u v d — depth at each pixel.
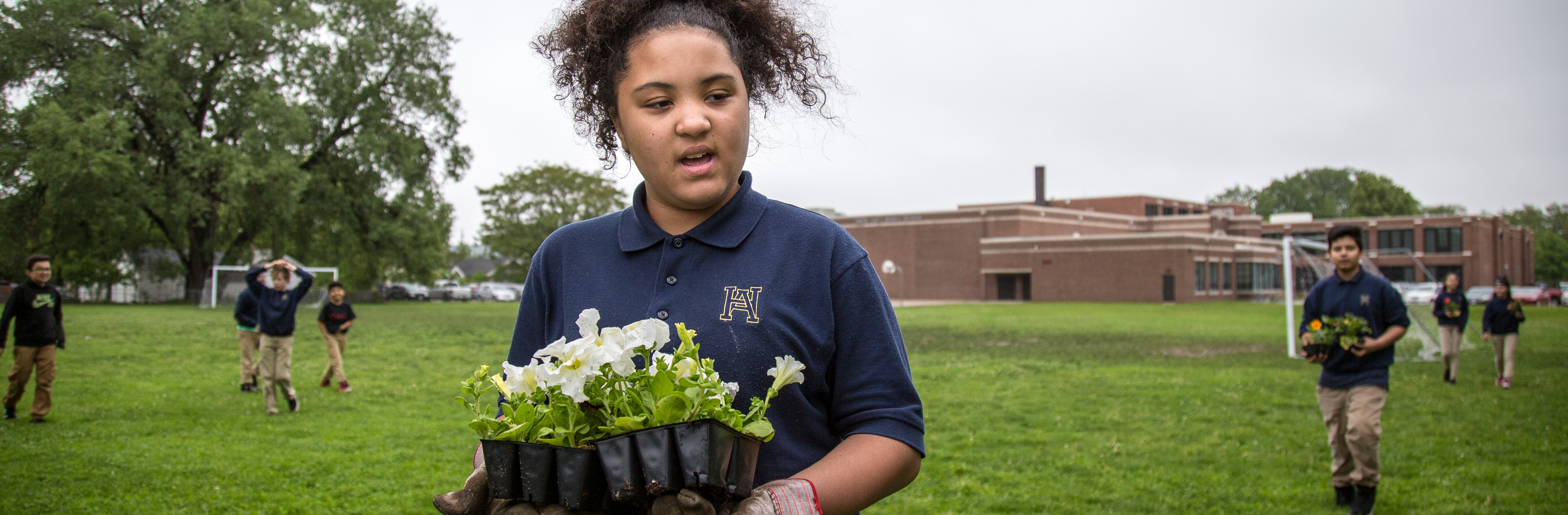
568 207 61.66
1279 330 22.88
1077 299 53.03
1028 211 58.00
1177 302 49.53
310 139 34.44
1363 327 4.73
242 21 33.19
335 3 37.84
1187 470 6.04
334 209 37.19
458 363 13.77
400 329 22.81
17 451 6.52
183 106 33.16
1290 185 132.00
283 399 9.39
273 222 35.38
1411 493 5.38
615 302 1.40
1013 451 6.70
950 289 58.53
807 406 1.33
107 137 30.22
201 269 38.19
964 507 5.11
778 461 1.29
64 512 4.99
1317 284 5.14
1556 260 94.81
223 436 7.25
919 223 59.97
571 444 1.15
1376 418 4.73
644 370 1.16
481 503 1.27
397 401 9.36
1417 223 66.00
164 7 34.75
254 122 33.16
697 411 1.10
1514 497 5.27
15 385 7.71
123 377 11.07
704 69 1.30
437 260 40.97
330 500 5.29
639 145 1.33
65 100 31.59
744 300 1.33
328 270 37.75
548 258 1.55
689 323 1.33
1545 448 6.69
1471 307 35.97
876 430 1.30
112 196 31.83
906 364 1.40
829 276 1.37
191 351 14.65
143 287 45.50
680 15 1.36
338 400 9.31
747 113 1.36
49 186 31.17
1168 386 10.73
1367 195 97.88
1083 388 10.62
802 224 1.40
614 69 1.38
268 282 9.98
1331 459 6.38
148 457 6.39
